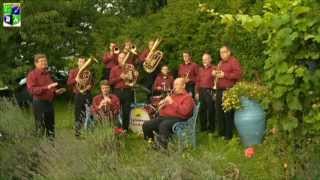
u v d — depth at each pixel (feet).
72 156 19.60
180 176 15.23
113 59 41.09
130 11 65.05
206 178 15.39
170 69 42.45
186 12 43.42
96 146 22.34
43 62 30.63
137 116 34.99
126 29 49.03
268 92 16.97
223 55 32.37
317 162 15.64
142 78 41.06
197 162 16.05
